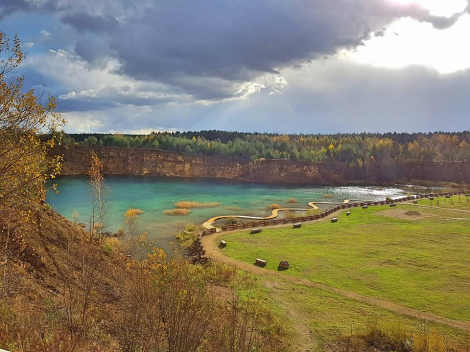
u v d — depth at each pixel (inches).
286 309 723.4
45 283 503.8
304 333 618.8
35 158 370.3
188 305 339.6
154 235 1496.1
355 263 1055.6
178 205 2305.6
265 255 1144.8
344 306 748.6
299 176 4658.0
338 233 1446.9
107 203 1834.4
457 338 612.7
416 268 999.6
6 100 338.3
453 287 857.5
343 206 2113.7
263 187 3794.3
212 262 1050.1
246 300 737.6
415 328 645.3
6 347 269.6
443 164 4702.3
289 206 2495.1
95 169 862.5
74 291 500.1
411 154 5251.0
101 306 460.4
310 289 849.5
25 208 469.7
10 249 497.0
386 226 1562.5
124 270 641.0
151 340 334.3
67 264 592.4
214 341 346.0
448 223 1598.2
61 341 313.4
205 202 2536.9
